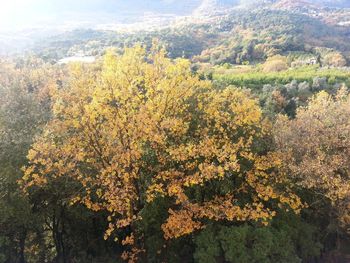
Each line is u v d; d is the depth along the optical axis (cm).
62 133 2047
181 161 2016
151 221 2200
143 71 1997
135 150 1830
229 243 2106
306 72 8488
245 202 2244
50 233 2833
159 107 1941
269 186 2095
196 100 2256
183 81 2028
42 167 2102
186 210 1964
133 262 2070
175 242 2308
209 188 2212
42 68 4619
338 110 2747
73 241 2722
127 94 1877
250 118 2105
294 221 2445
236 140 2241
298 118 2783
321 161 2306
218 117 2061
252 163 2267
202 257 2095
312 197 2584
